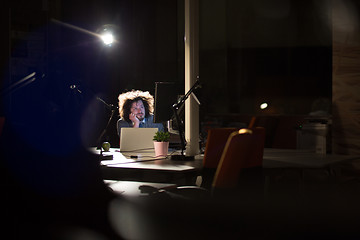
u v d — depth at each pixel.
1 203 1.80
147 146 4.06
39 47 5.20
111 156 3.47
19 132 1.86
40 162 1.84
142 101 4.46
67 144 1.87
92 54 8.07
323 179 4.05
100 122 6.03
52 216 1.84
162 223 2.53
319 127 3.95
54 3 7.25
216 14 12.81
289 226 3.04
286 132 7.02
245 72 12.98
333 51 5.55
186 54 3.80
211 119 7.89
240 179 2.62
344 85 5.48
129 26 8.94
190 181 3.46
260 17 12.89
